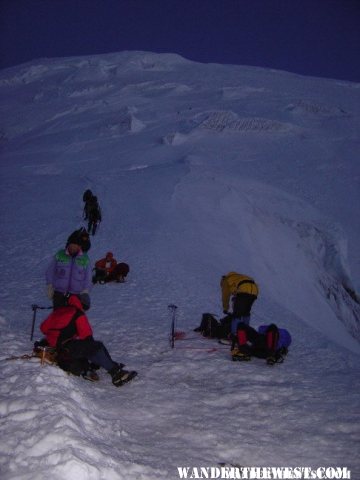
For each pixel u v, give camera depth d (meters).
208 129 71.62
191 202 29.44
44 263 16.08
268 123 74.25
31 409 4.59
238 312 8.01
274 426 5.29
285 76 137.00
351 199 50.88
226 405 5.88
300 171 58.22
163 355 7.96
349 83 132.75
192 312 11.00
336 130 77.25
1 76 141.50
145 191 32.28
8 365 5.90
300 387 6.51
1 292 12.34
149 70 136.25
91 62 146.50
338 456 4.71
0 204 29.44
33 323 8.12
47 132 86.19
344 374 7.27
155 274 14.55
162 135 72.69
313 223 34.19
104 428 4.83
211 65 145.75
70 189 35.06
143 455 4.48
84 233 7.91
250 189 36.69
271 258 25.45
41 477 3.58
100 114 93.69
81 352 6.32
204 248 20.28
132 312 10.68
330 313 24.33
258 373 7.02
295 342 9.10
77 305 6.50
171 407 5.72
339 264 30.47
